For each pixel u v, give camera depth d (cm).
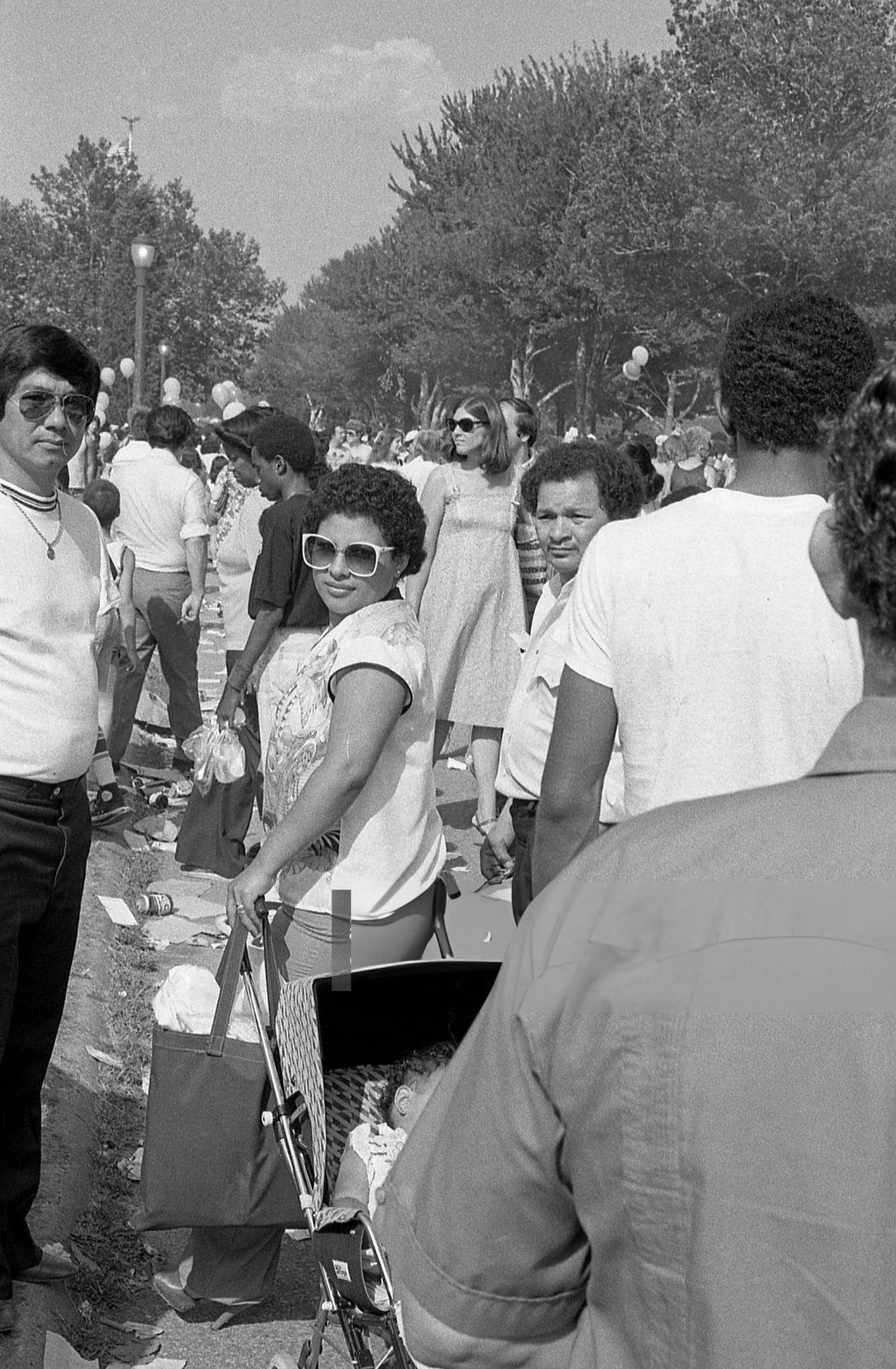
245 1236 346
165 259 11769
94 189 12850
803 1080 111
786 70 5509
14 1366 320
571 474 445
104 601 349
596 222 5859
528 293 6569
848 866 116
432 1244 133
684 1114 114
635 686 242
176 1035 326
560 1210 127
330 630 342
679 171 5562
